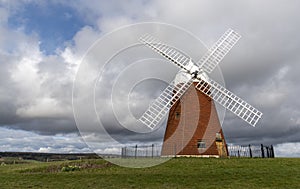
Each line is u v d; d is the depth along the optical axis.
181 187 17.27
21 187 18.39
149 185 17.95
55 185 18.78
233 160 26.48
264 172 21.00
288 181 18.19
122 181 19.27
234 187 17.03
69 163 28.45
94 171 23.62
